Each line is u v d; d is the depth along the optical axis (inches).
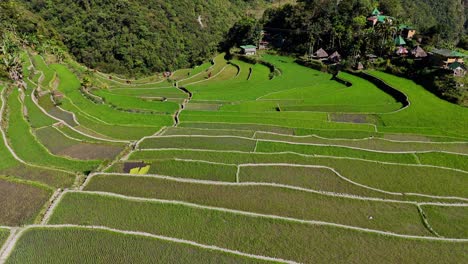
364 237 1261.1
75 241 1202.0
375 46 3964.1
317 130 2421.3
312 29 4520.2
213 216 1346.0
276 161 1904.5
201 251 1168.2
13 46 3371.1
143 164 1818.4
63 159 1875.0
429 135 2345.0
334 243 1233.4
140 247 1181.1
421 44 4001.0
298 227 1300.4
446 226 1363.2
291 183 1674.5
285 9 5457.7
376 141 2244.1
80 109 2817.4
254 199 1493.6
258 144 2146.9
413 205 1477.6
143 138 2224.4
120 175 1651.1
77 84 3378.4
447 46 3833.7
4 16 4249.5
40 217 1346.0
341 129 2461.9
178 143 2159.2
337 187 1649.9
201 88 3772.1
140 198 1432.1
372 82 3523.6
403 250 1213.1
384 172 1803.6
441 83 3090.6
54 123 2406.5
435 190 1665.8
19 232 1237.7
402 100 2999.5
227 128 2512.3
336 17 4566.9
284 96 3272.6
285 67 4340.6
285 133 2409.0
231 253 1160.8
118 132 2396.7
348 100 3070.9
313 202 1482.5
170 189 1555.1
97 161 1859.0
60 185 1596.9
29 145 2010.3
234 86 3742.6
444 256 1193.4
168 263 1123.9
